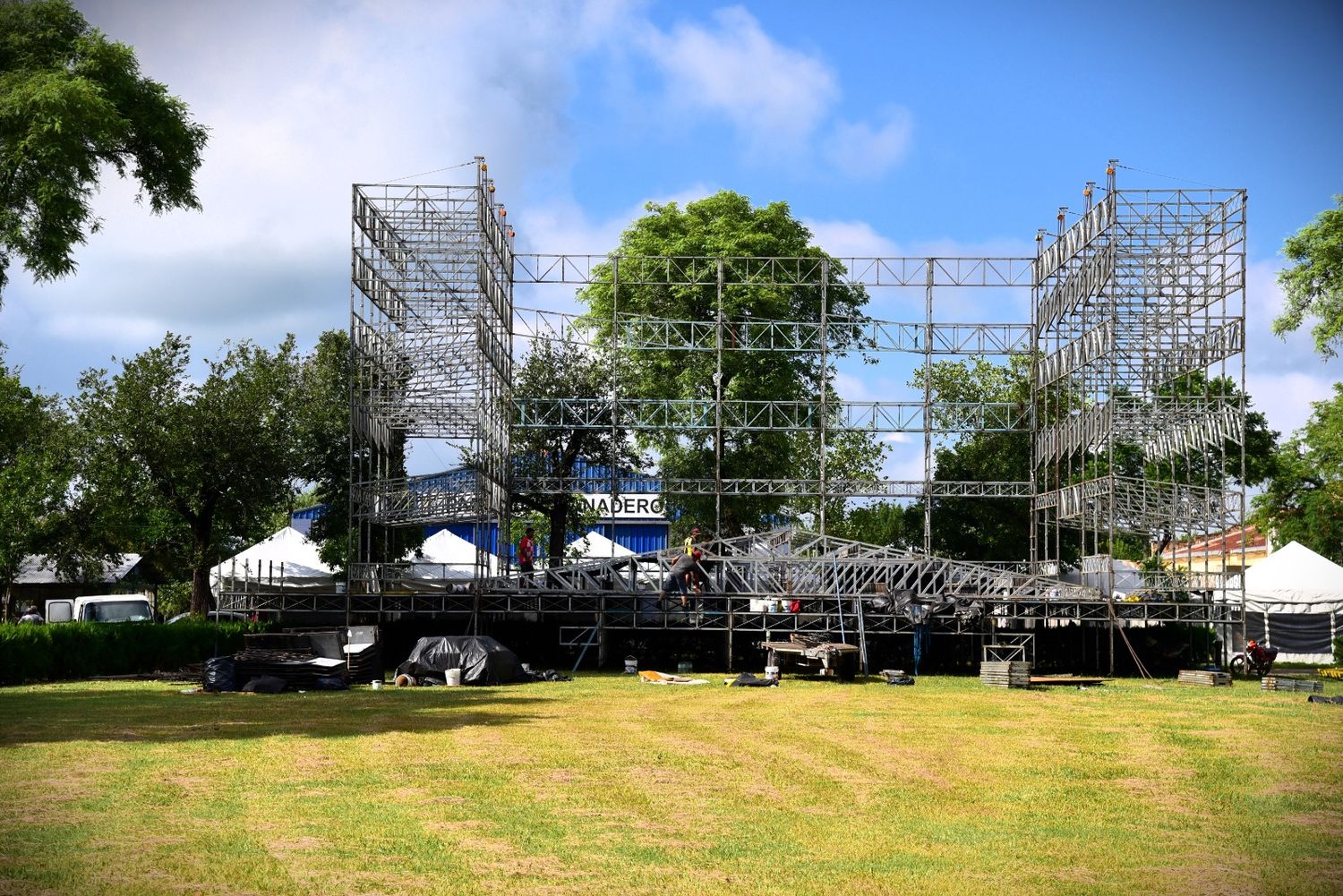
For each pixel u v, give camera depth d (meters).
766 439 51.72
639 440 51.50
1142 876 11.29
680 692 28.94
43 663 30.61
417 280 39.31
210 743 18.50
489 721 21.97
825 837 12.66
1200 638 39.69
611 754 18.02
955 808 14.34
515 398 47.69
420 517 40.00
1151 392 40.59
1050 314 46.94
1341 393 64.75
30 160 24.75
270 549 46.50
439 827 12.77
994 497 48.97
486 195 40.19
